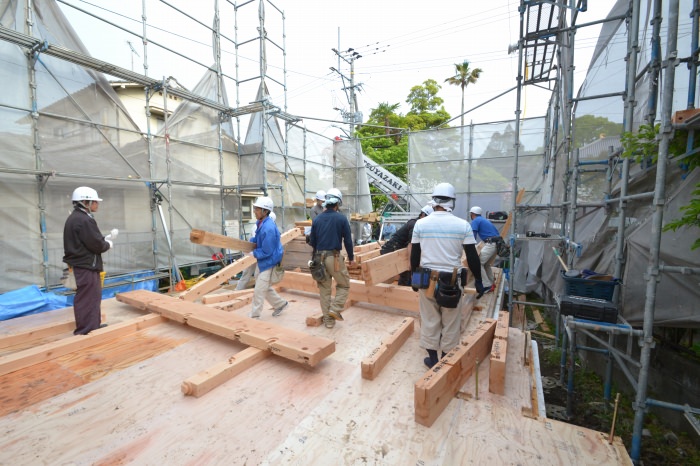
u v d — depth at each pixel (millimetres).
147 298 4398
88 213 3580
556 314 5875
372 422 2094
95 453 1834
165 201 8086
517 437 1928
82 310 3471
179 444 1905
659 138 2471
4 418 2141
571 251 4816
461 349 2576
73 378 2656
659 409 3545
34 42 5605
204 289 4898
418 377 2680
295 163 11859
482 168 10711
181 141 8391
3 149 5520
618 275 3609
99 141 6750
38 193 5895
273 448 1873
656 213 2494
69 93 6344
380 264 3479
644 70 3781
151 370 2801
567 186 5801
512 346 3242
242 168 10219
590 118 6141
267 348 2920
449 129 11086
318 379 2637
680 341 3545
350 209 13930
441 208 2766
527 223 10039
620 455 1759
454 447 1854
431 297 2621
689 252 3078
